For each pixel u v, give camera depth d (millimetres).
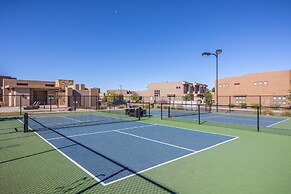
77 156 7000
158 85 75688
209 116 21328
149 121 17000
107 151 7676
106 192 4398
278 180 4996
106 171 5625
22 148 8039
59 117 20500
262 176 5246
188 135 10852
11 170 5637
